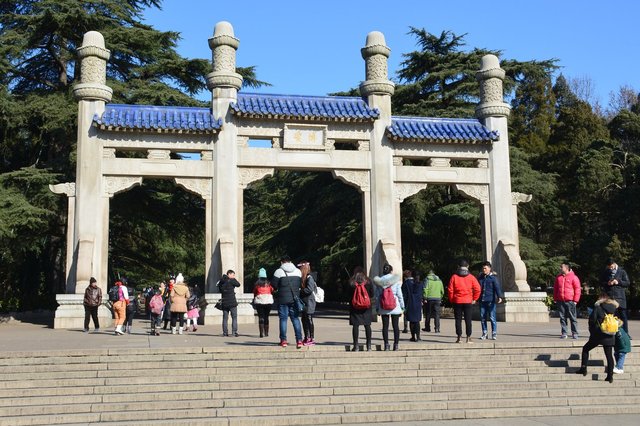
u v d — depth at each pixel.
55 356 11.70
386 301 12.98
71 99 27.23
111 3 29.19
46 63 30.11
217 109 22.02
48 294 29.17
